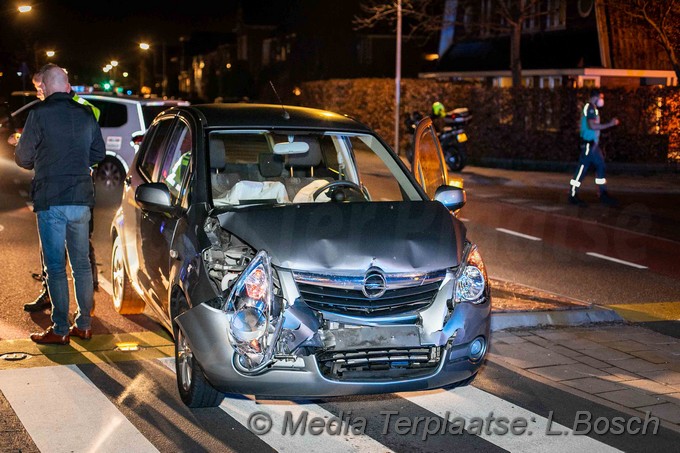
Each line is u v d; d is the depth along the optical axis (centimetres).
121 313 833
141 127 1631
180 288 586
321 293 532
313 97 3703
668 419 597
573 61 3119
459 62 3794
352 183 695
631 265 1167
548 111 2492
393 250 556
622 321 872
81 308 738
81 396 605
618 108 2386
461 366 561
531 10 3378
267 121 691
